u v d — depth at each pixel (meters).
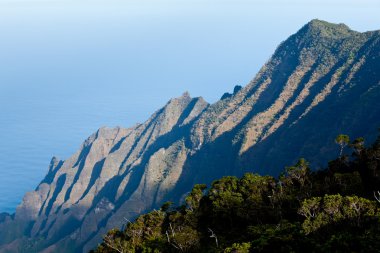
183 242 75.38
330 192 80.56
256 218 81.62
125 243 86.75
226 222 85.94
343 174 80.00
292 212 79.44
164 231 91.06
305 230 59.84
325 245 52.59
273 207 81.50
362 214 60.59
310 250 55.09
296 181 91.06
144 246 81.62
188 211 91.81
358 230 58.88
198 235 79.75
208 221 89.06
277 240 57.97
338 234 55.09
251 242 59.75
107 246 89.81
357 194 76.06
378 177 79.75
